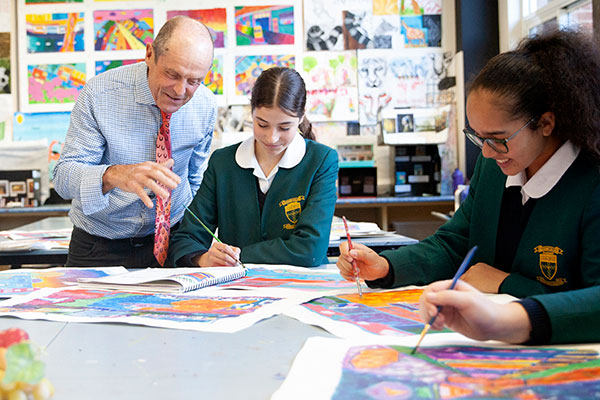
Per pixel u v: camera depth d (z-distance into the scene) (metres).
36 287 1.26
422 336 0.74
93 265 1.88
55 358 0.73
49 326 0.91
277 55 4.31
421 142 4.03
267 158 1.75
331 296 1.11
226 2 4.29
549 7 3.53
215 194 1.79
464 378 0.63
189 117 1.83
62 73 4.29
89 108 1.72
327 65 4.32
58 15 4.27
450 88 4.29
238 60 4.30
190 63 1.51
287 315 0.95
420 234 4.11
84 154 1.72
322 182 1.71
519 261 1.07
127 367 0.69
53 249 2.12
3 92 4.27
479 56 4.06
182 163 1.90
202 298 1.11
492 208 1.17
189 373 0.67
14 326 0.91
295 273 1.44
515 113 0.92
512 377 0.63
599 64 0.94
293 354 0.73
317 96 4.32
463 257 1.25
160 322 0.91
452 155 4.23
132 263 1.90
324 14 4.30
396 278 1.17
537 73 0.93
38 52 4.27
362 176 4.08
